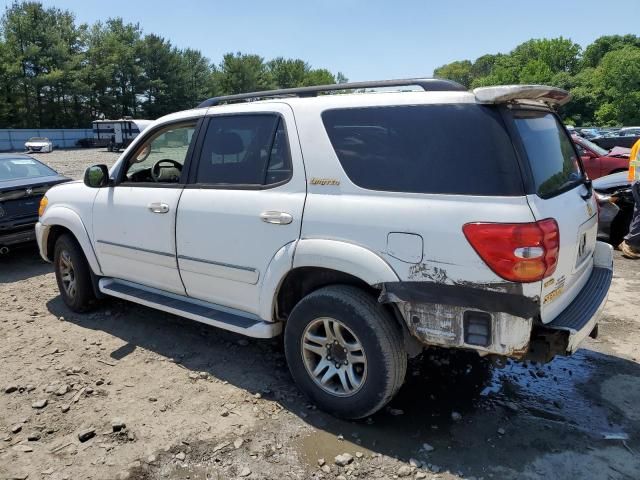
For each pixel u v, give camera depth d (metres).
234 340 4.33
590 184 3.58
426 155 2.74
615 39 102.12
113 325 4.68
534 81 85.94
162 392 3.50
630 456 2.80
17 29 60.06
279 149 3.29
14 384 3.61
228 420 3.17
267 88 92.06
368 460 2.79
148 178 4.36
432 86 2.90
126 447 2.92
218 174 3.62
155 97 71.88
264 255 3.28
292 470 2.72
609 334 4.38
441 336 2.69
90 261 4.61
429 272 2.66
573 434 2.99
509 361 3.90
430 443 2.92
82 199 4.59
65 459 2.83
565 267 2.78
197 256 3.67
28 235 6.79
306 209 3.08
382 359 2.86
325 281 3.19
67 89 61.59
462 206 2.58
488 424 3.09
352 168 2.96
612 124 67.88
